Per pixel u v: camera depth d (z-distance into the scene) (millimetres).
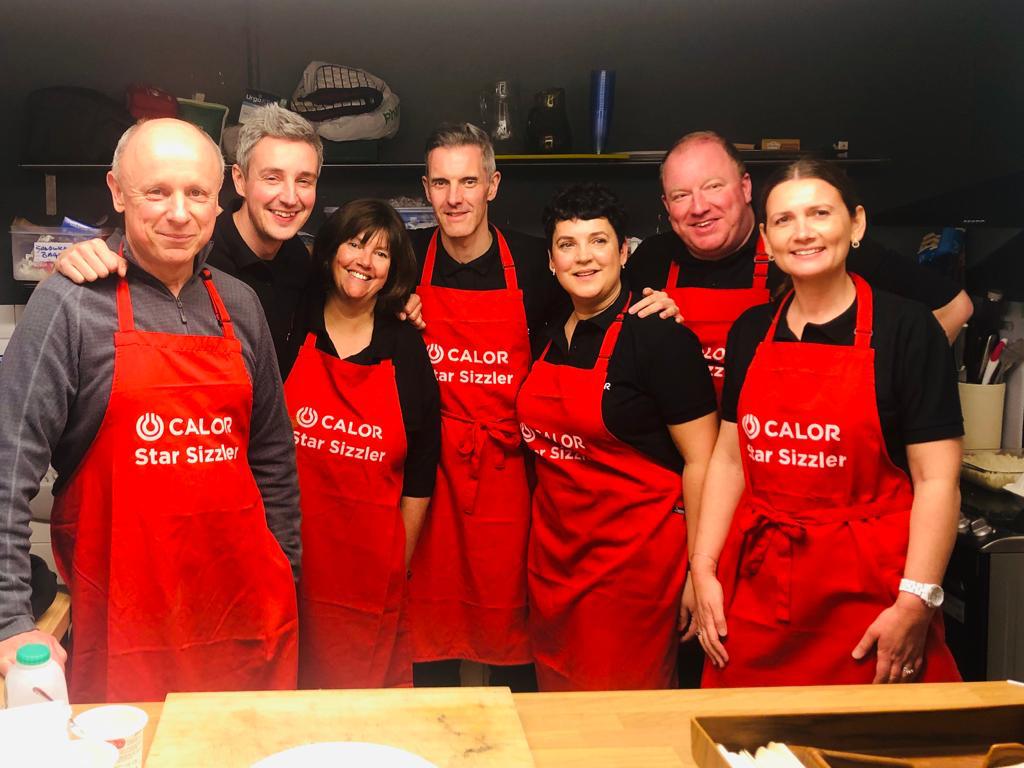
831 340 1757
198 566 1629
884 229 3736
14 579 1430
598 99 3475
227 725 1101
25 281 3539
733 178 2191
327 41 3771
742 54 3738
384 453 2244
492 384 2406
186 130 1515
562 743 1166
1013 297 2803
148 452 1544
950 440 1697
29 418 1457
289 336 2305
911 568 1701
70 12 3740
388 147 3809
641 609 2129
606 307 2141
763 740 1046
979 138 3598
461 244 2430
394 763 1011
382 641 2305
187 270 1593
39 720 974
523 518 2439
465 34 3760
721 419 2076
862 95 3729
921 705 1268
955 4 3662
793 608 1794
